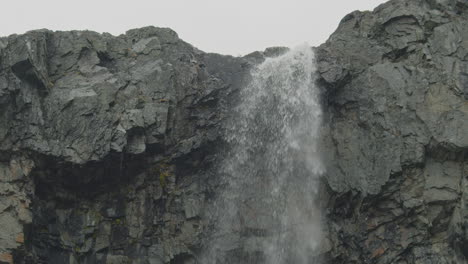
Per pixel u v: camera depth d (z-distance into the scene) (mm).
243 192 26922
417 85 25391
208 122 26672
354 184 25250
